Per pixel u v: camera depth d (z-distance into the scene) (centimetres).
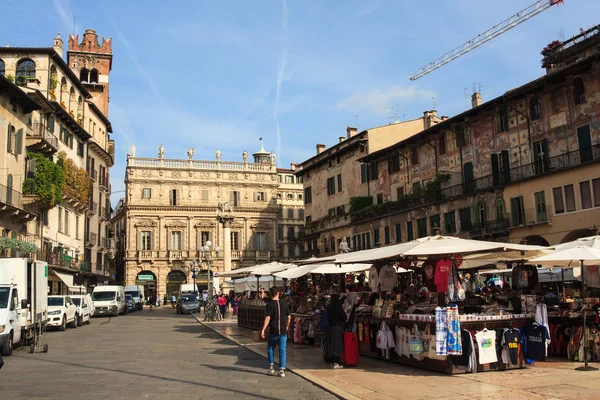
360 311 1730
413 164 5012
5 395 1127
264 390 1189
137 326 3597
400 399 1050
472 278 3100
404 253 1370
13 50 4450
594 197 3183
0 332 1806
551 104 3631
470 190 4231
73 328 3403
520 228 3672
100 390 1183
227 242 5562
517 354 1353
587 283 1794
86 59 6844
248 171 8619
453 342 1277
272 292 1410
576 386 1124
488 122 4141
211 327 3325
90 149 5872
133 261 8000
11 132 3719
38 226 4253
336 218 6078
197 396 1117
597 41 3775
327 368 1473
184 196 8300
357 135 5838
